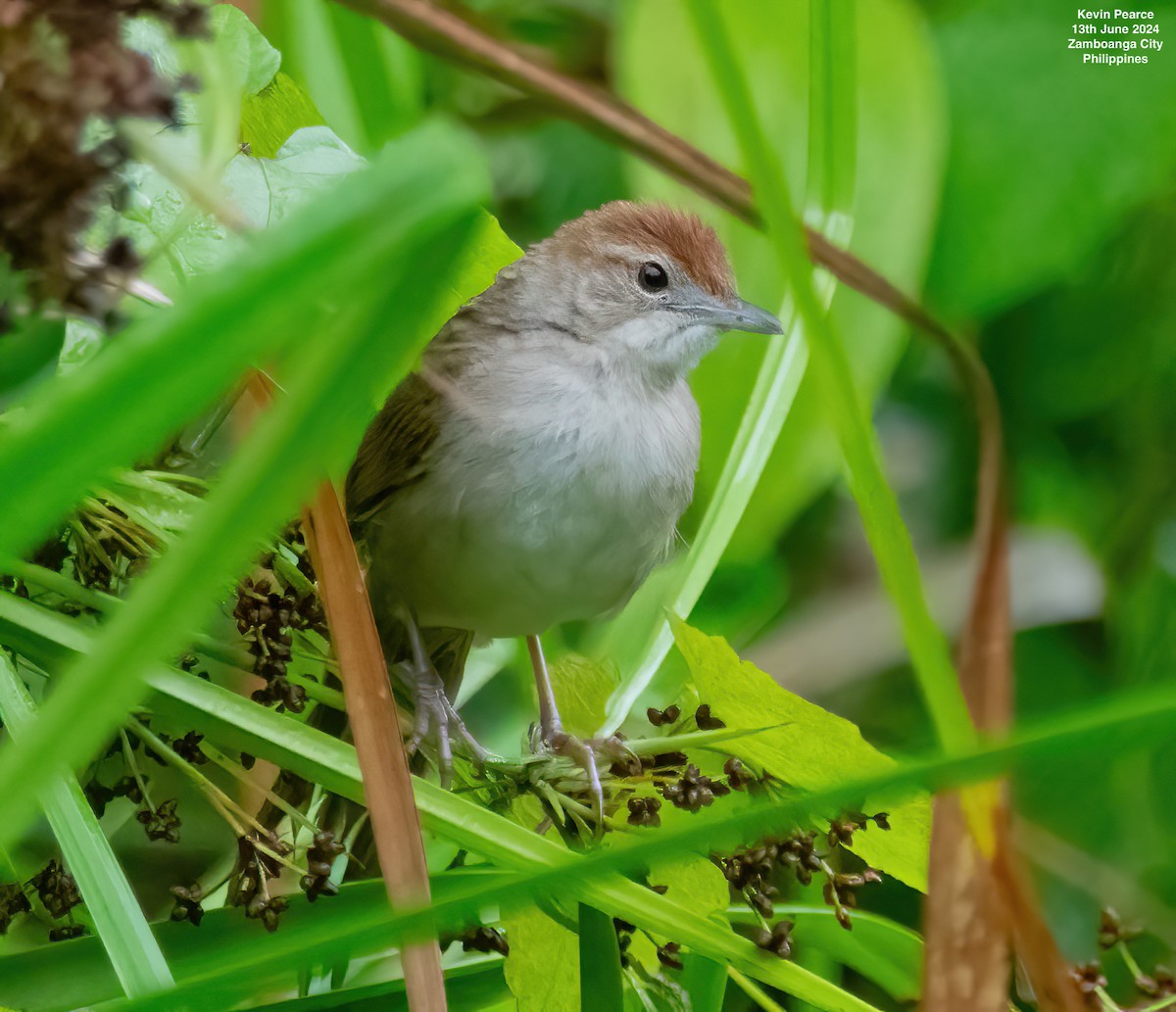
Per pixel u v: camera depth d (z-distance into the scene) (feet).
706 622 9.64
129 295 6.85
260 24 9.50
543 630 9.58
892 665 9.67
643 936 9.40
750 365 9.65
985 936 7.66
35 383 8.49
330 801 9.41
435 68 9.64
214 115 8.34
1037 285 9.66
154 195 9.05
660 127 8.01
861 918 9.41
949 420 9.72
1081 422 9.71
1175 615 9.66
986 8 9.64
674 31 9.55
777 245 5.57
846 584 9.70
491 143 9.66
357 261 3.41
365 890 9.32
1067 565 9.69
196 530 3.90
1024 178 9.63
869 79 9.55
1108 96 9.62
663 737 9.39
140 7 4.75
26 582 9.32
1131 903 9.57
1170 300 9.68
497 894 5.72
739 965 9.32
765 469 9.57
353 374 3.92
